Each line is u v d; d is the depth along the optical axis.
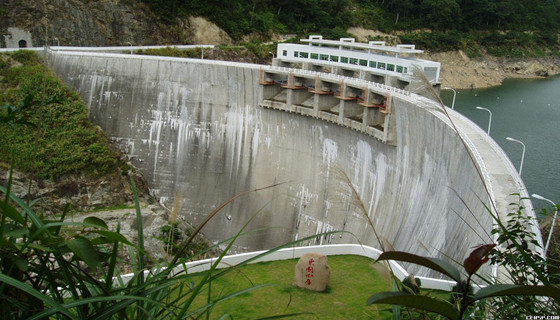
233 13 108.06
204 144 72.62
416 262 5.23
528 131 87.69
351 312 24.81
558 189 64.81
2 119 6.72
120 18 93.62
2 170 63.16
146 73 74.31
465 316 7.66
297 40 111.12
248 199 69.31
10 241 6.07
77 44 90.31
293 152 66.56
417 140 48.72
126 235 61.50
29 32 86.69
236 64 71.81
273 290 27.30
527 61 146.75
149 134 74.06
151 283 6.41
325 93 62.53
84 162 68.50
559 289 4.73
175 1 99.56
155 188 73.19
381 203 53.66
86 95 74.81
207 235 69.00
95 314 5.81
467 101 110.50
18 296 6.12
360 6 139.00
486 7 146.25
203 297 25.19
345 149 60.56
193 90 73.12
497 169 34.78
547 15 161.75
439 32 138.88
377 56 64.19
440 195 41.84
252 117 70.62
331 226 59.66
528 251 11.22
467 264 5.06
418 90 7.29
